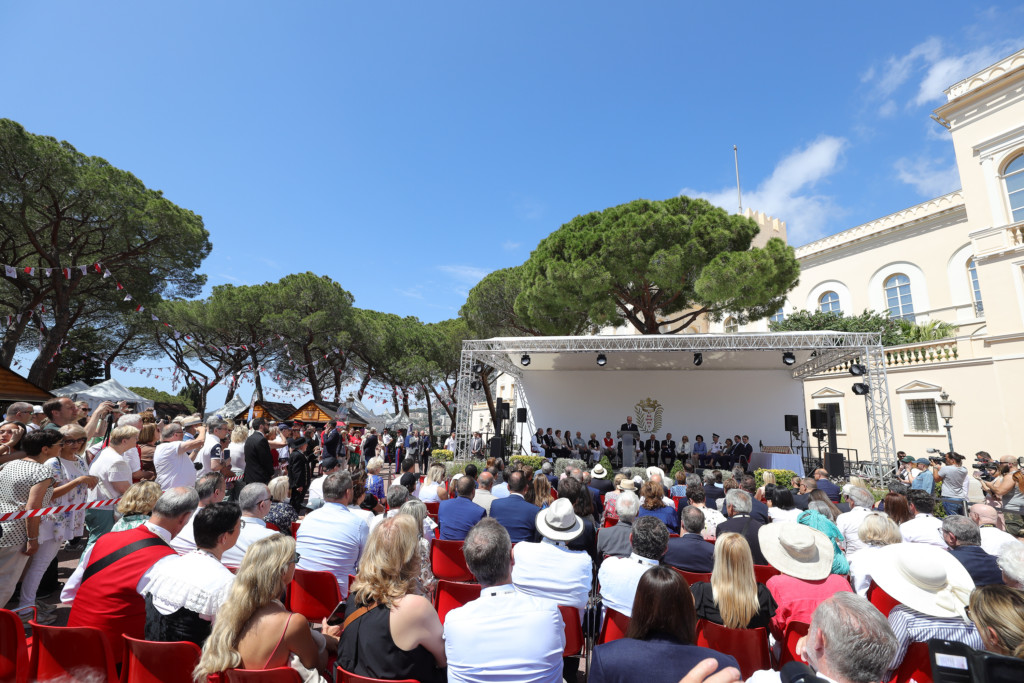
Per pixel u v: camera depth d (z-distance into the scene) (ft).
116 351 77.71
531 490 16.92
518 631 6.57
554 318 53.52
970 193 49.24
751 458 51.11
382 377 82.53
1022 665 5.01
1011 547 8.77
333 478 11.73
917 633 7.42
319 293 73.36
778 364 55.11
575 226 51.88
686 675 5.24
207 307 72.28
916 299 67.00
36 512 11.60
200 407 87.30
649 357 53.52
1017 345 44.96
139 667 6.73
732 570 8.39
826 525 12.93
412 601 6.56
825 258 78.43
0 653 7.28
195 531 7.56
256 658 6.06
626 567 9.53
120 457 14.12
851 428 61.93
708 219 46.29
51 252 47.55
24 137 40.50
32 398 39.09
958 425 50.16
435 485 20.58
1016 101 46.50
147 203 50.26
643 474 41.04
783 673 4.92
